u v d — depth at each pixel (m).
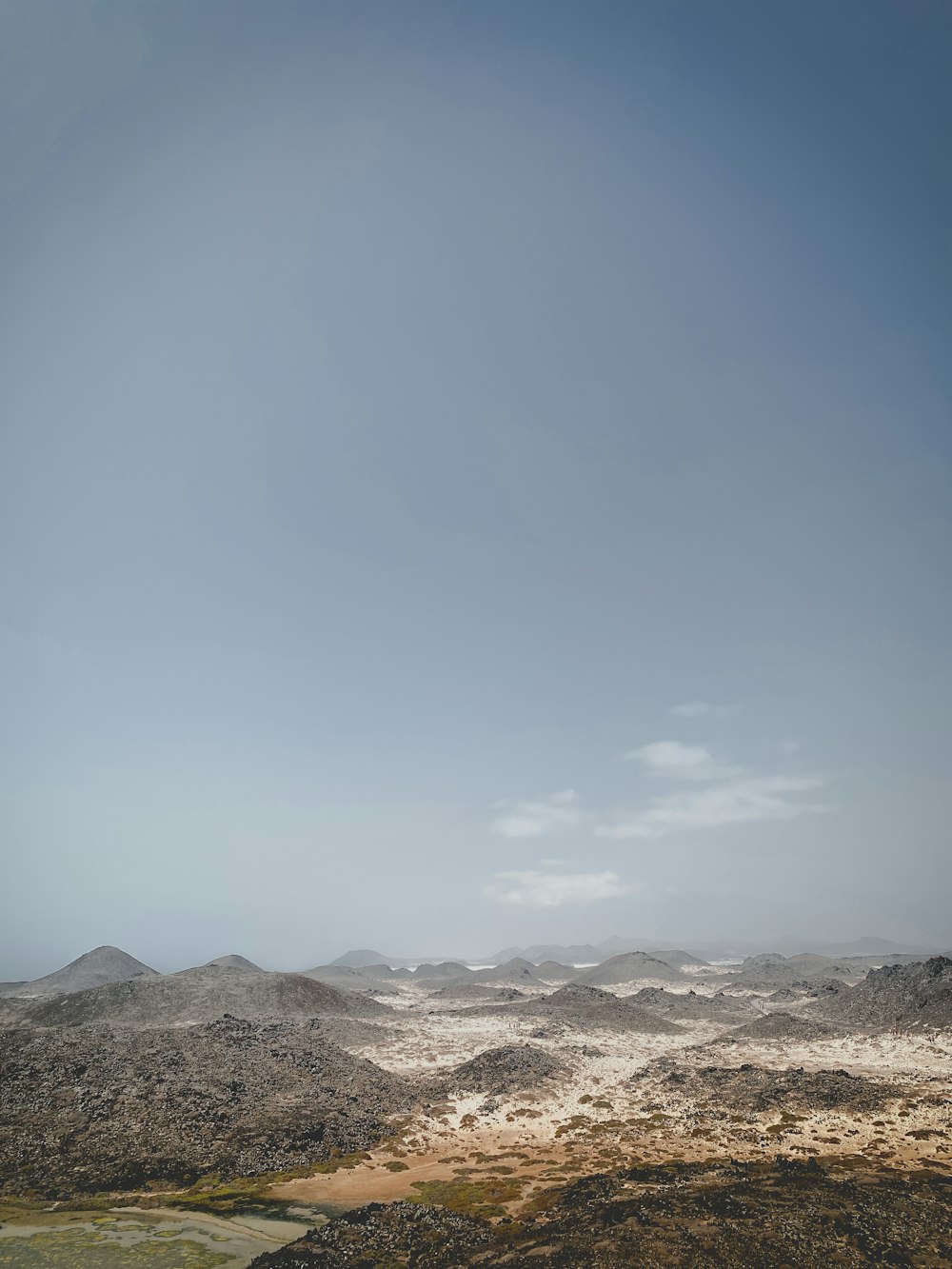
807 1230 42.22
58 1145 65.88
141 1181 60.00
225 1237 49.62
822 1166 58.88
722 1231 42.31
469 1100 90.69
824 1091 82.44
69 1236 49.69
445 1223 49.50
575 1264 39.06
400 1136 75.75
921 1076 93.44
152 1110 74.19
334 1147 70.44
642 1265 38.09
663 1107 85.56
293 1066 94.06
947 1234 41.66
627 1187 53.47
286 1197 57.31
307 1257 44.59
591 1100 90.19
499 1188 58.22
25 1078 80.62
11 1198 56.31
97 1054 88.94
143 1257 46.38
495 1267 41.09
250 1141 69.31
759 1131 72.12
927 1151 62.47
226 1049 96.88
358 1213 51.53
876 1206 46.25
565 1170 62.44
